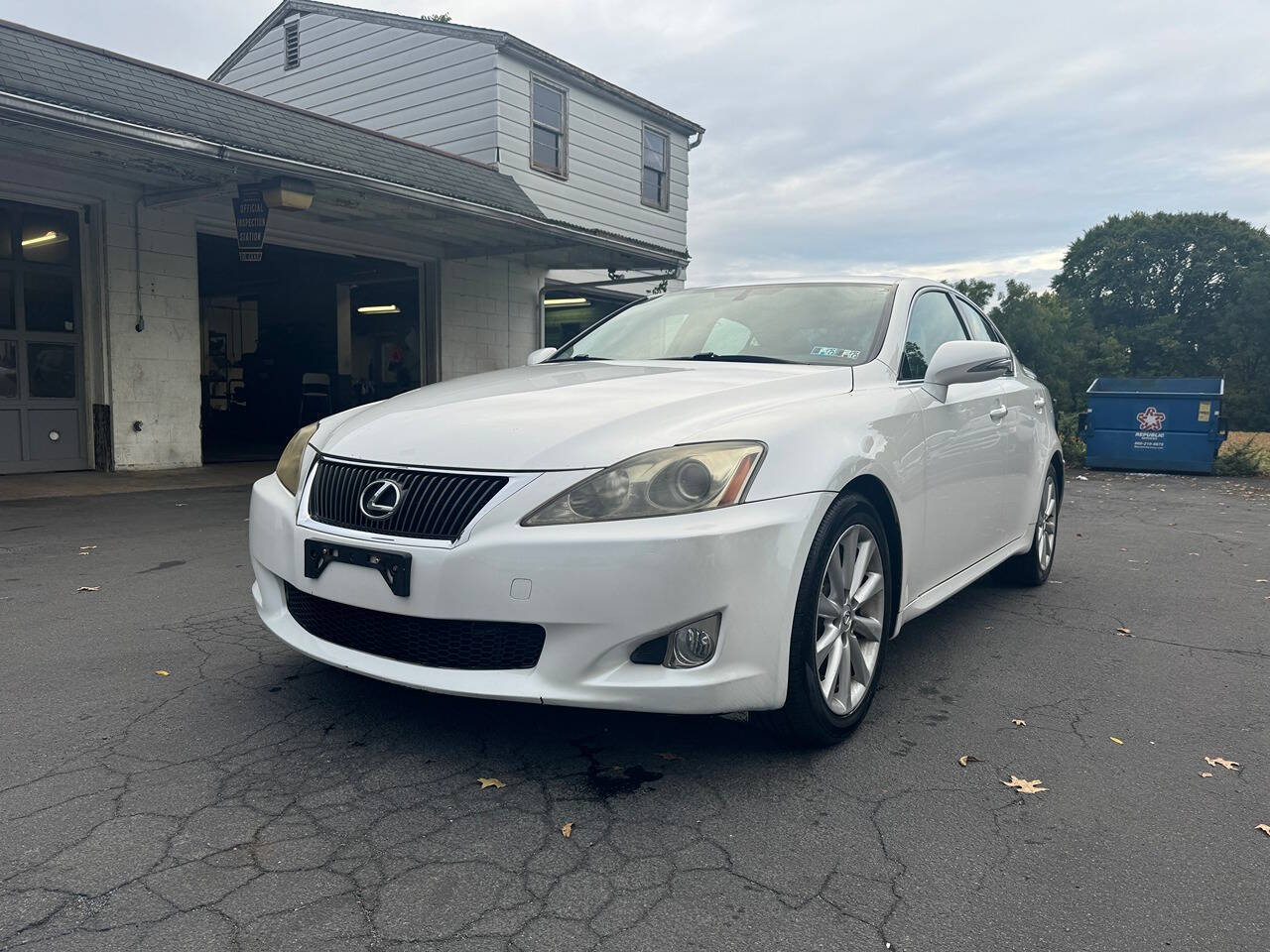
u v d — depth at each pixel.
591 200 15.97
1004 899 1.99
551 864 2.08
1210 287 57.38
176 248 10.31
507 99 14.21
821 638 2.72
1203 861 2.17
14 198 9.09
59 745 2.68
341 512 2.63
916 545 3.24
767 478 2.49
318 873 2.02
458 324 14.10
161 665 3.41
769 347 3.57
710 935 1.83
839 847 2.19
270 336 18.97
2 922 1.81
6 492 8.27
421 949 1.76
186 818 2.25
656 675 2.34
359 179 9.05
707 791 2.47
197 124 8.28
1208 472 13.70
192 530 6.54
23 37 8.04
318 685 3.20
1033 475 4.76
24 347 9.46
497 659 2.44
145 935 1.78
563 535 2.32
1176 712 3.18
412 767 2.57
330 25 16.17
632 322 4.16
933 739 2.88
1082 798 2.49
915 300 3.87
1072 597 4.96
